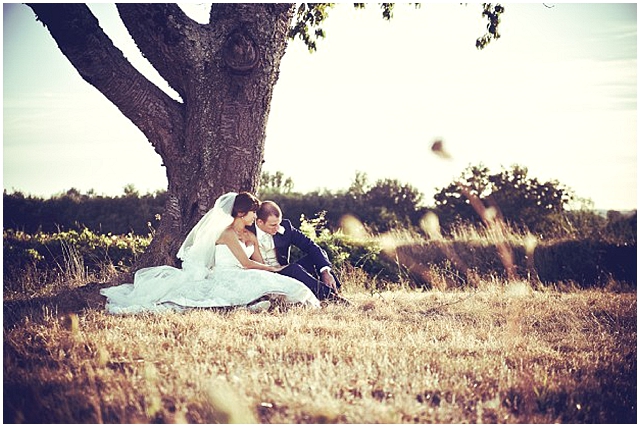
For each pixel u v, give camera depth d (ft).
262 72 31.42
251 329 22.67
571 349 21.94
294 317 24.32
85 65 30.40
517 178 65.41
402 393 16.66
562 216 60.64
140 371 17.92
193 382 16.94
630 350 22.07
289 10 31.99
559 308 28.50
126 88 31.30
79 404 15.88
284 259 30.32
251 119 31.94
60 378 17.43
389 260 43.57
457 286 43.39
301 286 27.81
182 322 23.38
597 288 40.73
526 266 44.60
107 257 39.75
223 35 31.45
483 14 41.93
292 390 16.53
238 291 27.48
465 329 24.14
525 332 23.98
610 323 26.12
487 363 19.35
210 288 27.96
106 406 15.84
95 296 29.01
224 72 31.27
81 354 19.70
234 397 15.64
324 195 68.95
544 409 16.53
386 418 15.25
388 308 27.45
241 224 29.17
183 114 32.68
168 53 31.27
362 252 42.34
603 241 45.70
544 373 18.45
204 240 28.73
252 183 32.45
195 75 31.48
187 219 32.07
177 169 32.40
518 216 62.64
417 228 65.41
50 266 39.06
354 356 19.56
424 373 18.22
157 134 32.37
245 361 18.79
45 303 27.91
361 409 15.51
